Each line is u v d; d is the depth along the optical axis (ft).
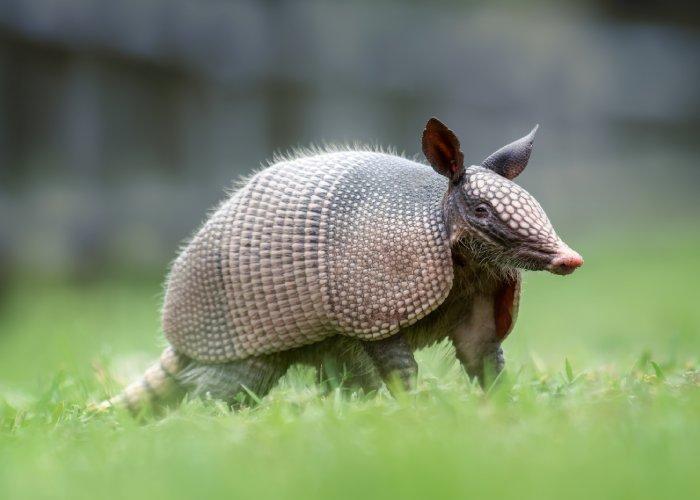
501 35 237.66
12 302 168.35
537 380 61.93
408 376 57.93
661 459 36.55
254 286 60.34
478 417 47.16
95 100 190.60
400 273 56.70
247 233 60.64
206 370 63.67
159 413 66.33
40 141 185.57
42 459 44.98
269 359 62.39
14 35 179.83
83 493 35.53
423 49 224.94
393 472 35.12
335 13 215.92
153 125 197.26
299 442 43.34
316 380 63.46
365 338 57.93
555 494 31.50
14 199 181.57
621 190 243.81
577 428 44.27
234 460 40.09
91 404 64.59
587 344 99.66
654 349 87.45
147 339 108.68
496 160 57.11
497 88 234.99
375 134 219.61
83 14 186.39
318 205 58.90
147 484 35.86
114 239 188.14
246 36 204.64
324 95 213.87
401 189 58.03
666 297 161.99
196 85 201.16
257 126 207.62
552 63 244.63
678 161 258.37
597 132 252.21
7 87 181.06
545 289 182.50
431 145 56.24
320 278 58.23
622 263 208.03
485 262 56.03
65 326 139.44
